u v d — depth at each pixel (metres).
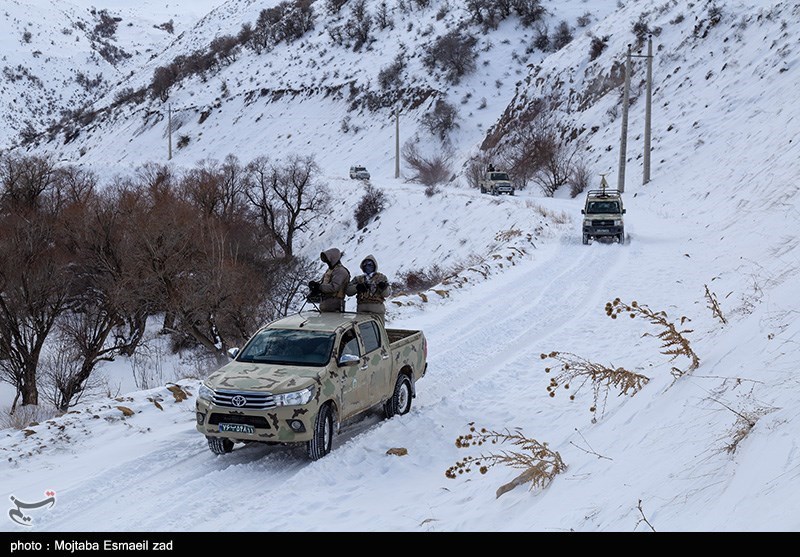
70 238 39.44
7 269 34.09
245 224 53.50
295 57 128.50
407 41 114.06
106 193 59.28
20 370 34.06
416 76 100.81
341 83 110.50
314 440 8.72
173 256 34.97
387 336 11.23
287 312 40.34
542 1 110.25
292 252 66.12
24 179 57.59
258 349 9.66
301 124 108.00
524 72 96.88
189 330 32.72
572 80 71.62
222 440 9.14
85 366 35.00
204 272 33.16
